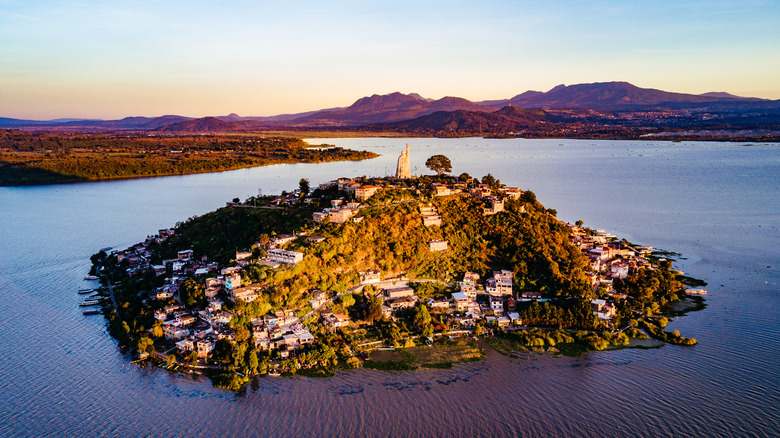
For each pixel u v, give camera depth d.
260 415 180.25
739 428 171.38
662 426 173.12
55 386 196.75
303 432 171.62
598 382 198.75
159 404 186.50
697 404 184.00
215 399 189.38
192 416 179.75
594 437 168.38
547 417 178.50
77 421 177.12
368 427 174.00
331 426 174.50
